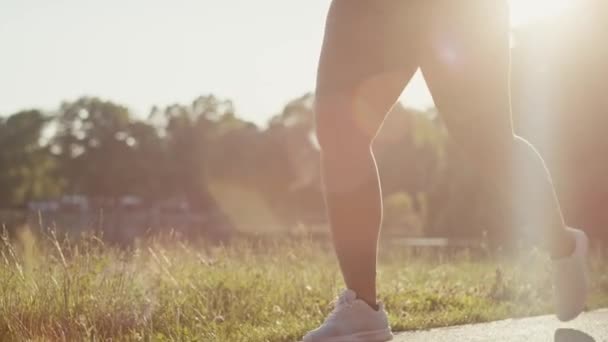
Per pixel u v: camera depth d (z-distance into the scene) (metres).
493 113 2.96
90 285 5.07
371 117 2.93
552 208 3.13
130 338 4.51
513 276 6.46
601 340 3.44
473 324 4.16
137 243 6.20
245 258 7.33
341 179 2.94
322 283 6.39
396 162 86.00
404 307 5.53
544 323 4.02
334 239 3.02
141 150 95.00
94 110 94.06
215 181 95.38
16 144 89.25
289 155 95.88
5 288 4.85
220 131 97.38
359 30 2.86
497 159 3.02
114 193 92.94
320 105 2.94
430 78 2.94
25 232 5.71
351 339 2.98
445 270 8.43
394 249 12.80
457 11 2.82
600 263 8.88
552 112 19.03
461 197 29.27
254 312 5.38
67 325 4.52
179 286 5.80
